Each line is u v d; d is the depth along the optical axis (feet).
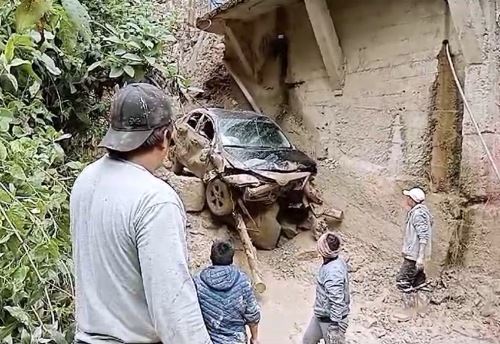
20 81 11.73
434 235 27.04
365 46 31.94
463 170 26.50
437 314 24.68
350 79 33.04
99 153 17.62
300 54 37.45
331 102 34.55
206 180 31.68
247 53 42.98
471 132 26.13
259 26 41.60
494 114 25.68
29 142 10.21
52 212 9.94
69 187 12.24
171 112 6.61
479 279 25.34
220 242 15.57
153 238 5.83
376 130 31.04
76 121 17.17
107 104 17.80
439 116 27.66
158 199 5.97
